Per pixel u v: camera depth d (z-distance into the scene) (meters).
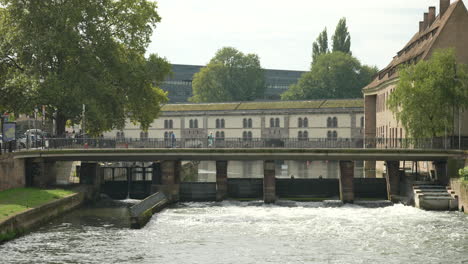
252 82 191.88
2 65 72.88
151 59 80.06
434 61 68.75
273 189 66.81
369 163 105.69
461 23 78.88
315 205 65.12
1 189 55.66
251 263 38.25
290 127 133.88
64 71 71.56
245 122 137.88
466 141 69.81
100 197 71.38
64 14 71.06
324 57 178.38
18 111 68.94
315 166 119.44
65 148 67.44
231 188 70.62
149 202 57.56
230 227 50.31
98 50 74.50
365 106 113.31
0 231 41.88
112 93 73.06
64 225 50.47
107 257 39.53
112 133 143.88
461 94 67.31
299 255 40.28
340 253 40.75
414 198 61.78
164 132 143.88
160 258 39.44
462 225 50.19
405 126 68.19
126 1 78.62
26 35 70.38
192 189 70.19
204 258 39.50
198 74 187.62
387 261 38.59
